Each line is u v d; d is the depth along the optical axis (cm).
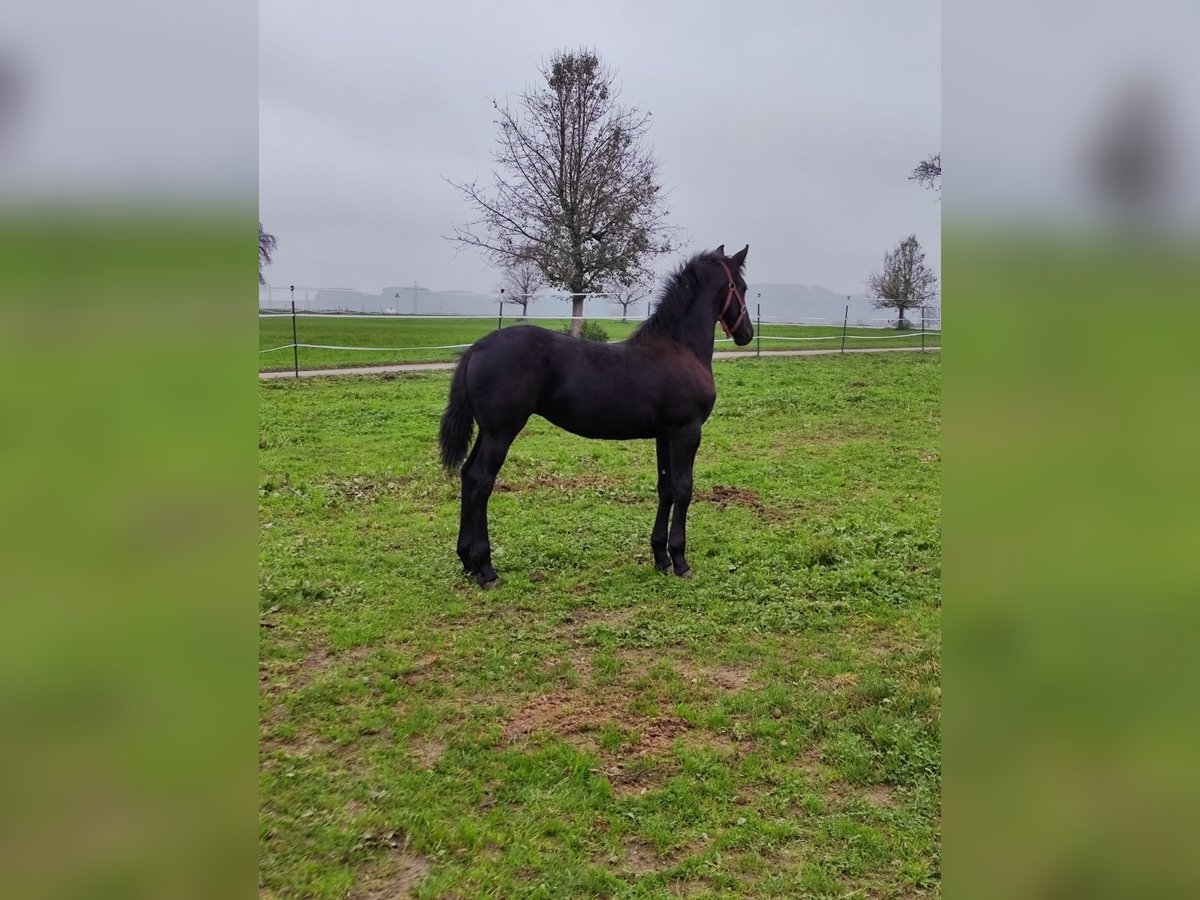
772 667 360
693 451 480
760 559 509
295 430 934
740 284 510
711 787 268
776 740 300
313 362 1567
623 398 459
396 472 745
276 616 414
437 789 268
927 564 497
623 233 1820
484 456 461
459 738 300
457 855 235
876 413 1100
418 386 1289
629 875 227
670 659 372
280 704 324
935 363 1669
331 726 307
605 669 359
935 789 267
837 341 2259
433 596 446
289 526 576
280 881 221
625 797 264
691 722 312
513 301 1908
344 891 219
